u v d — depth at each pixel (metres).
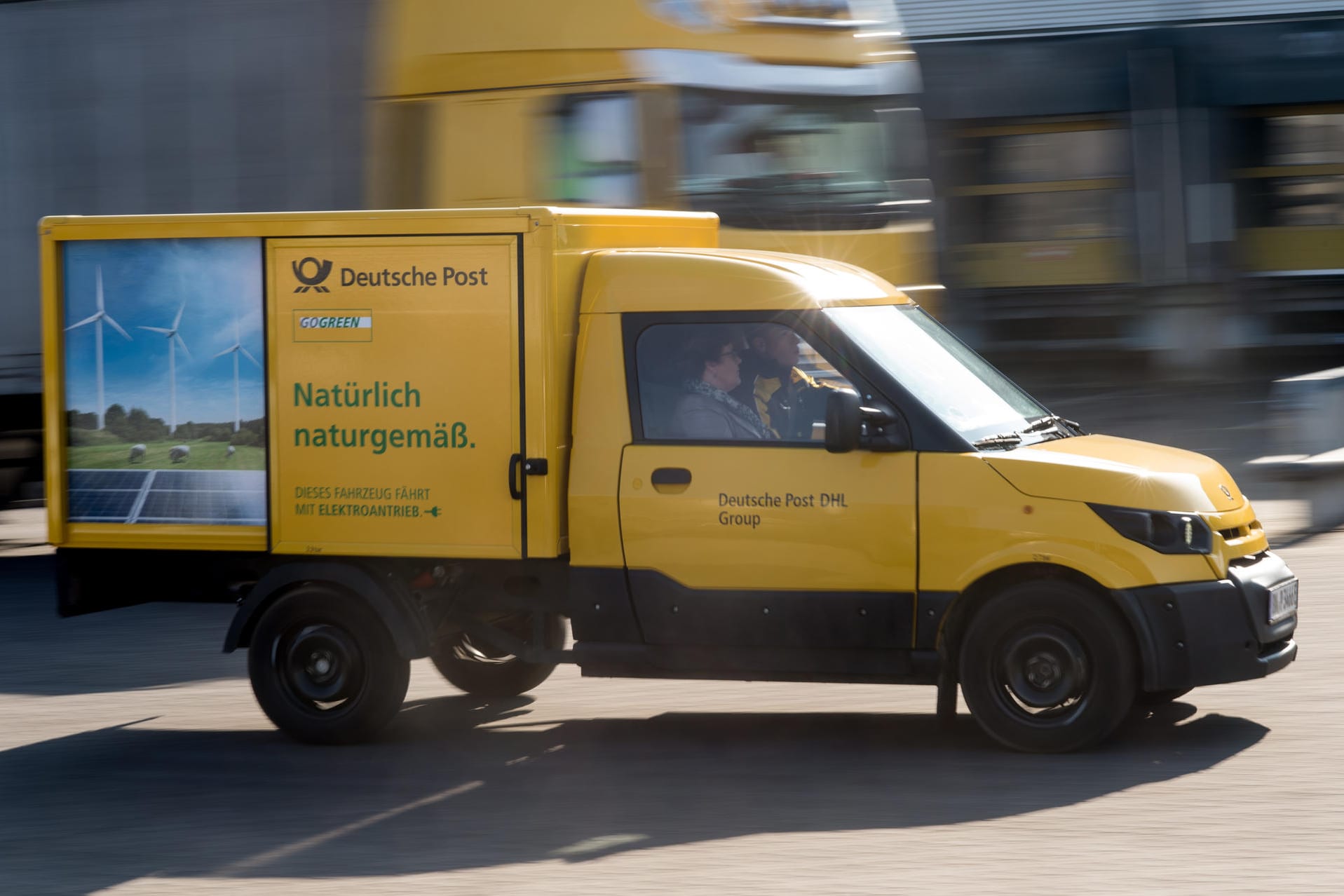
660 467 8.22
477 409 8.39
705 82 14.16
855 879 6.22
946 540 7.89
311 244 8.61
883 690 9.70
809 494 8.04
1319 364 26.81
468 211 8.34
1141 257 27.47
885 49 15.62
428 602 8.78
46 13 16.72
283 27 15.55
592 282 8.45
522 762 8.27
